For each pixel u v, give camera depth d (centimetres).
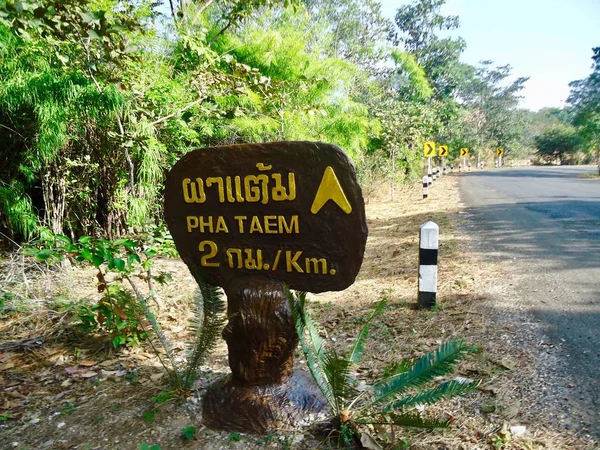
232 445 261
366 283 586
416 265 645
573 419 260
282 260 276
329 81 968
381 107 1773
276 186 268
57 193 663
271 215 273
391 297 512
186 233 300
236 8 652
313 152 258
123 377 356
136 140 503
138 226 656
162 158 683
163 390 328
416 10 3544
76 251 358
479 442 246
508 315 426
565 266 574
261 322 271
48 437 281
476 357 344
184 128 636
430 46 3588
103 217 725
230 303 283
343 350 381
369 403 263
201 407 301
